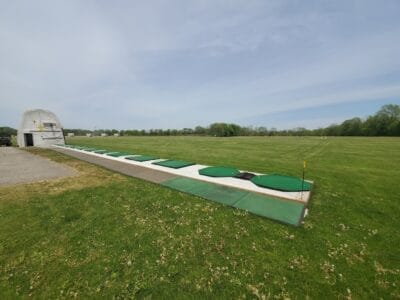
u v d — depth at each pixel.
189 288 2.24
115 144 23.58
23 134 21.62
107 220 3.84
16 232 3.42
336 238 3.18
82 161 10.83
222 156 12.38
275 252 2.85
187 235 3.30
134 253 2.85
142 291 2.20
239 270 2.51
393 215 4.00
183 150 16.11
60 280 2.37
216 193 5.32
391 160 10.55
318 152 14.32
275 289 2.22
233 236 3.26
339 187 5.83
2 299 2.14
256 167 8.83
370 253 2.81
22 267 2.59
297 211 4.16
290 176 7.07
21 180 6.81
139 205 4.55
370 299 2.08
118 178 6.99
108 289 2.23
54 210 4.31
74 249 2.95
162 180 6.64
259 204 4.54
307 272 2.46
